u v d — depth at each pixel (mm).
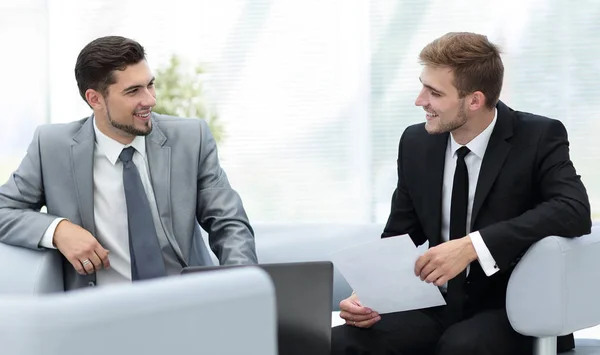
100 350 929
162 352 991
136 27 5461
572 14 5254
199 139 2965
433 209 2715
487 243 2439
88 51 2785
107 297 947
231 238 2859
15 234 2729
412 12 5348
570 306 2383
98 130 2861
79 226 2744
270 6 5422
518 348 2498
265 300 1115
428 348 2625
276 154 5422
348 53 5387
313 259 3104
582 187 2555
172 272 2830
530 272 2395
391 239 2428
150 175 2867
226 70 5430
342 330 2645
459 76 2592
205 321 1039
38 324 892
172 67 5211
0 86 5441
